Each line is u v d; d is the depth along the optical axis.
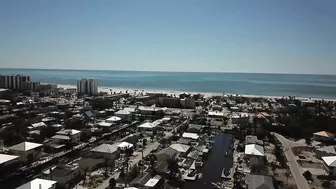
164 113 187.38
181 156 105.50
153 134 135.75
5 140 116.06
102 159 96.44
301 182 83.00
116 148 103.06
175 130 143.75
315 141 126.94
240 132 138.75
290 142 126.88
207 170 93.81
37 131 130.12
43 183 72.19
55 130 129.75
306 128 141.12
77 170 84.38
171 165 89.50
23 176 87.31
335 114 193.38
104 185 79.25
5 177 83.25
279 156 104.19
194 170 92.44
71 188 77.06
